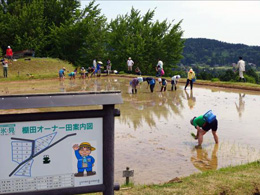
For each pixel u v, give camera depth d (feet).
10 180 11.28
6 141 11.11
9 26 158.30
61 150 11.68
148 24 196.44
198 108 48.06
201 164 23.43
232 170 20.54
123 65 180.65
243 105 51.08
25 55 135.95
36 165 11.46
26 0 180.86
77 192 11.91
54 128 11.52
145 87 76.69
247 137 31.48
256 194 17.28
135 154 25.77
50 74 111.14
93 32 170.19
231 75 135.13
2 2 173.99
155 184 18.21
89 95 11.61
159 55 192.34
